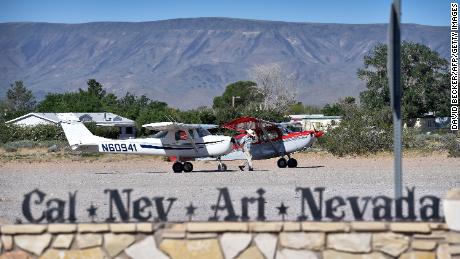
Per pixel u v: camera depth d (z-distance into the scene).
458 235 32.97
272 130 129.00
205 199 67.25
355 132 161.88
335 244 33.56
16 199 70.81
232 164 146.12
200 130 125.06
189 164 122.88
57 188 83.81
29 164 145.88
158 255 34.09
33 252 34.47
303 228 33.62
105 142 128.88
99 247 34.31
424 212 34.62
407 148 172.38
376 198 34.69
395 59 33.78
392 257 33.31
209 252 33.94
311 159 152.62
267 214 53.00
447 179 89.00
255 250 33.81
